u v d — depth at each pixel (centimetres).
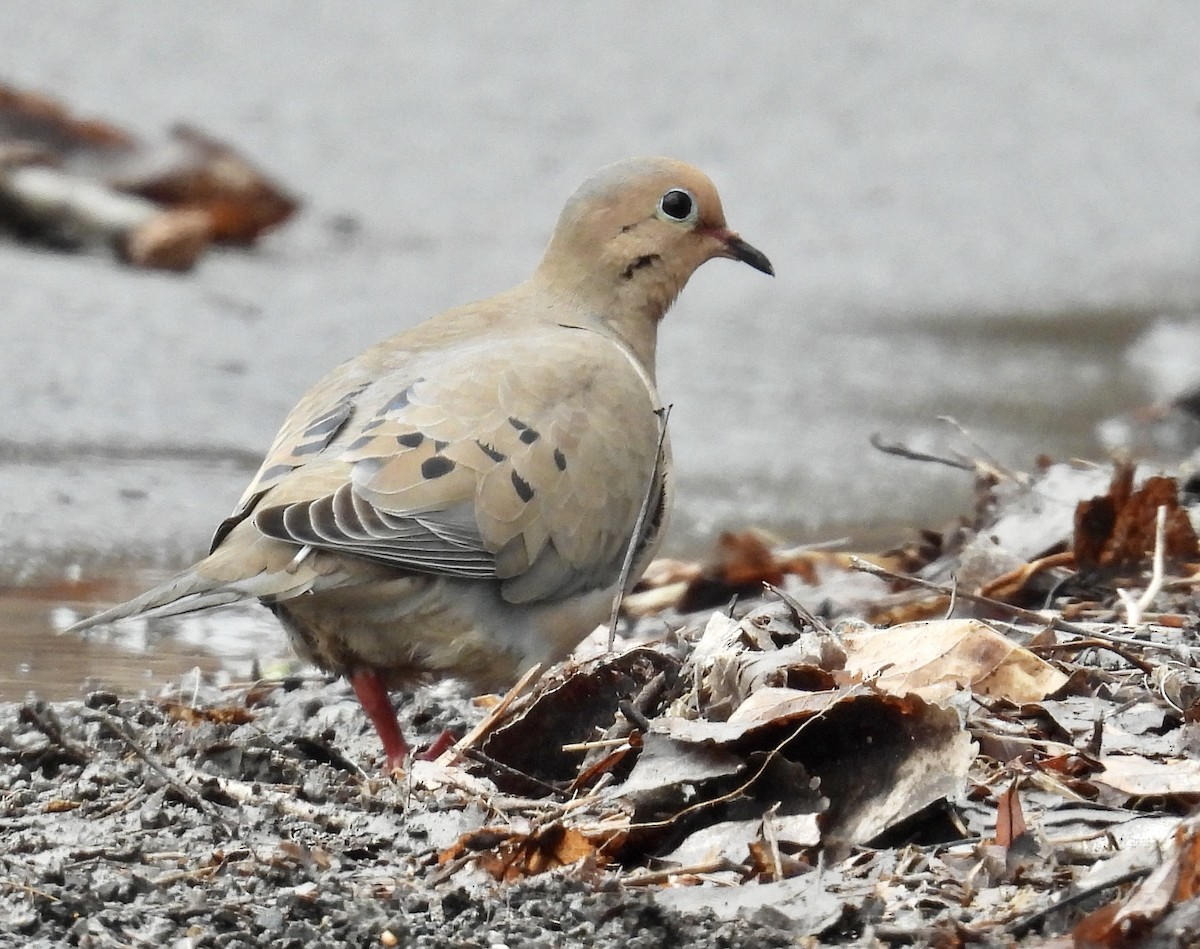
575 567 995
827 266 2859
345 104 3369
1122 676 959
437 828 823
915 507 1681
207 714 1019
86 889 731
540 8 4003
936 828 790
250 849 783
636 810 800
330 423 968
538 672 1003
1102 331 2550
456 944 704
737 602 1281
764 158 3350
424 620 948
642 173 1152
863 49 3972
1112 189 3388
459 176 3095
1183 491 1348
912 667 931
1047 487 1292
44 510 1530
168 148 2589
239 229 2570
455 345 1048
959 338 2481
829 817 794
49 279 2195
